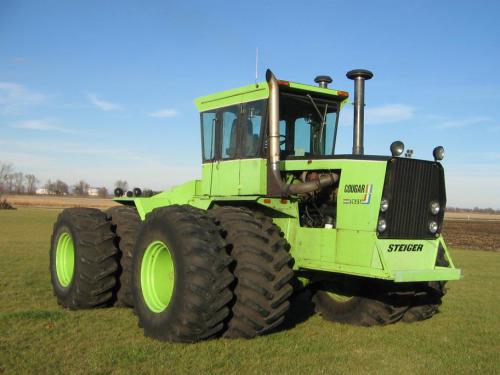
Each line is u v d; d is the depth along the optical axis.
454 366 5.34
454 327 7.20
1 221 36.78
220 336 5.91
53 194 145.12
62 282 8.11
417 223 6.35
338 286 7.20
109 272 7.59
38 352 5.37
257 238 5.91
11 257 14.60
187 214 6.06
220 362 5.12
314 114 7.38
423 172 6.39
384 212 6.03
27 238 22.09
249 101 7.05
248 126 7.02
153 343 5.76
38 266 12.58
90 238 7.62
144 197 8.84
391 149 6.13
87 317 7.07
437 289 6.95
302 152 7.24
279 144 6.61
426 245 6.43
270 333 6.36
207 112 7.79
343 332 6.64
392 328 6.95
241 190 7.04
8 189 142.75
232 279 5.66
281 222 6.77
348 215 6.21
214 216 6.37
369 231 6.02
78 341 5.82
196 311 5.52
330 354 5.61
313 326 6.96
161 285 6.34
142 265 6.42
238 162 7.12
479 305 9.17
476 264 17.66
